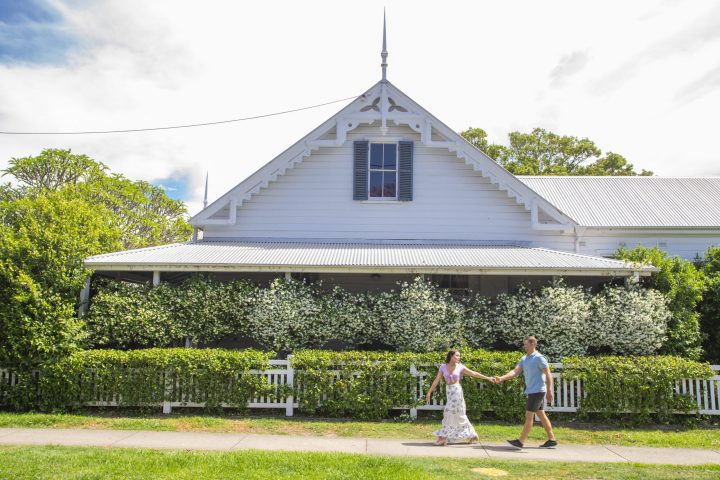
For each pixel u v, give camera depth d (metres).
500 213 17.88
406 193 17.84
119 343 14.20
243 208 17.98
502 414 12.23
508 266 14.48
